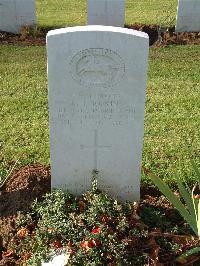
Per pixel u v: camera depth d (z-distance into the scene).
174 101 2.83
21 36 4.01
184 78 3.20
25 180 1.96
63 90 1.65
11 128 2.48
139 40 1.56
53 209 1.72
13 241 1.67
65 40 1.56
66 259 1.48
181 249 1.61
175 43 3.96
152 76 3.22
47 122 2.54
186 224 1.75
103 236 1.57
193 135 2.44
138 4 5.30
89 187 1.87
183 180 2.04
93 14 4.11
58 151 1.78
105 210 1.69
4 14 4.12
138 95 1.66
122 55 1.59
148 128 2.50
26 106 2.73
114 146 1.78
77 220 1.66
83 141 1.76
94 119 1.71
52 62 1.59
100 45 1.57
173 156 2.24
